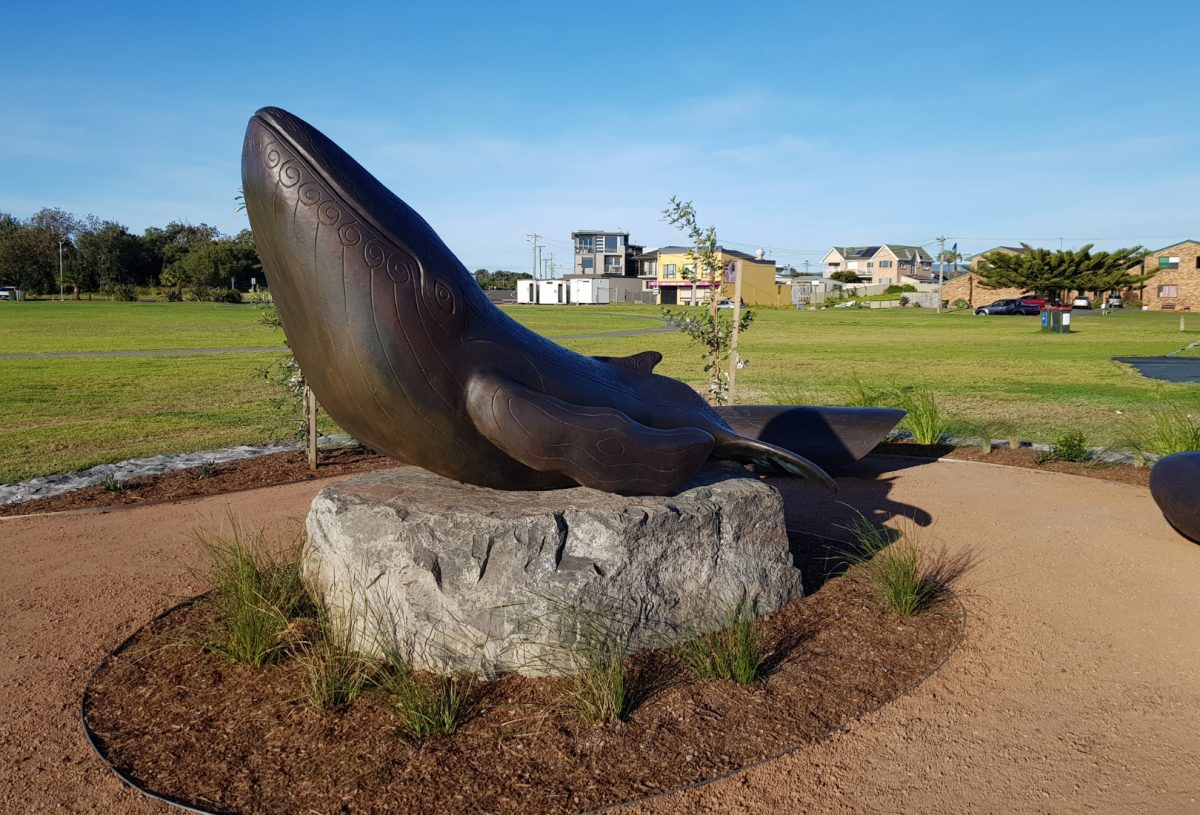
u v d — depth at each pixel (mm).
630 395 5398
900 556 5891
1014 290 70625
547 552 4410
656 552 4641
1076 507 7418
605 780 3465
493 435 4477
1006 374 18766
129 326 36094
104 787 3527
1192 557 6121
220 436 11375
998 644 4742
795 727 3859
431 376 4406
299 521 7207
